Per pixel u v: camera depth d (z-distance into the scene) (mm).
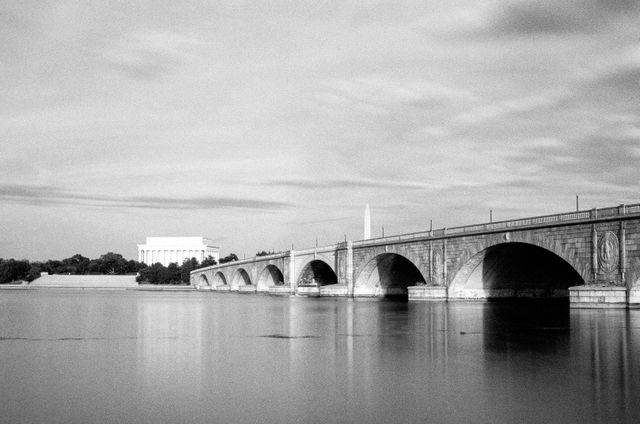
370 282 136750
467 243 94812
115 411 25625
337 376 32094
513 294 103938
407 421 23609
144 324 64312
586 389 27891
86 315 79500
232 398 27562
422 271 107625
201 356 39875
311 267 169875
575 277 101875
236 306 104125
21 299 139250
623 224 67062
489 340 45656
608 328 51062
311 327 59406
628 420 23047
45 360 38500
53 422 24188
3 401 27328
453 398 26719
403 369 33719
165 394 28453
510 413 24219
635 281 66188
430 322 62375
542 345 42250
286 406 26047
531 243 81125
